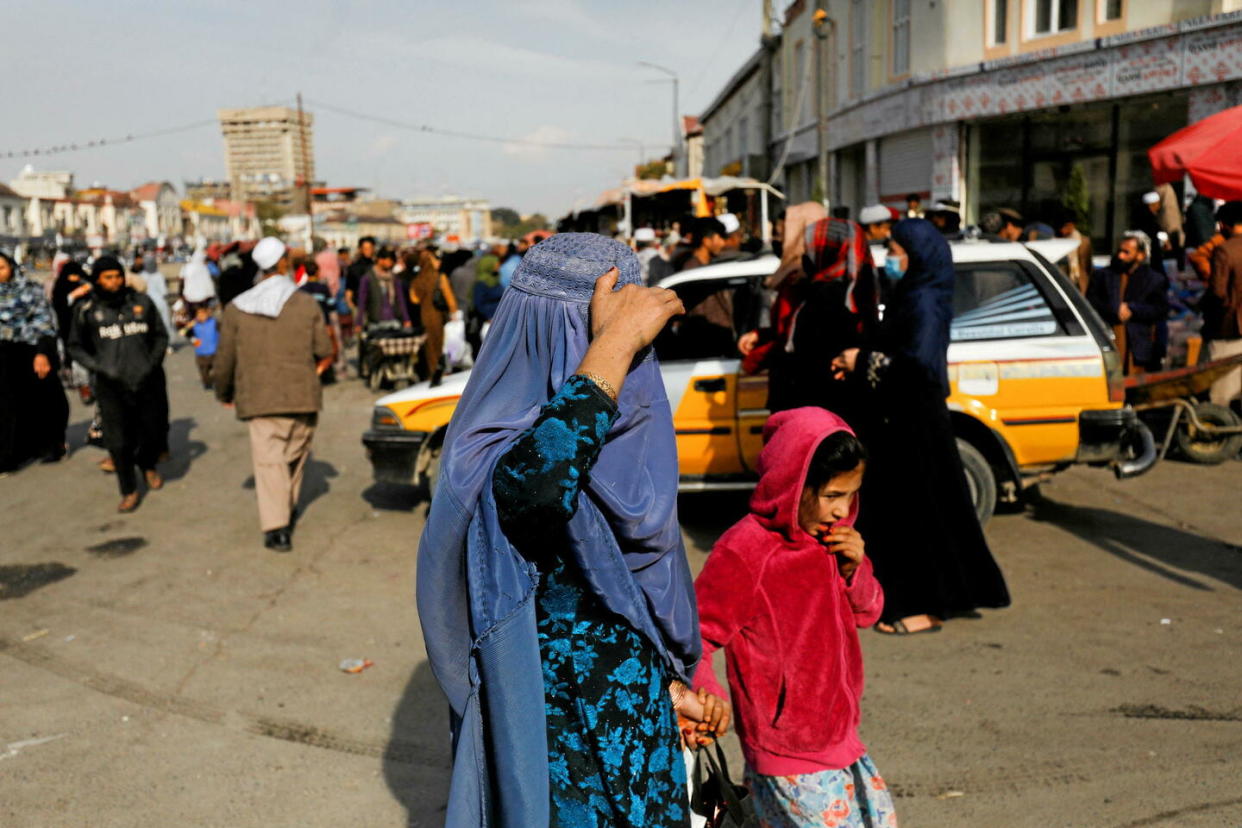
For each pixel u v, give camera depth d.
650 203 20.94
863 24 21.52
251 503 7.95
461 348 12.69
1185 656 4.55
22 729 4.21
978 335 6.04
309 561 6.45
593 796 1.82
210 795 3.67
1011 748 3.79
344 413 11.95
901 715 4.10
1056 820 3.31
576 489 1.69
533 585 1.78
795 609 2.44
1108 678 4.36
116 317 7.58
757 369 5.97
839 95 23.58
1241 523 6.47
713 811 2.22
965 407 5.95
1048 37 15.40
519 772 1.76
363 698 4.47
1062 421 5.96
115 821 3.50
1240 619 4.94
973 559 4.82
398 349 13.41
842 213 11.46
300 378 6.55
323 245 19.91
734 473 6.48
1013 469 5.98
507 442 1.81
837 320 5.11
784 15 28.95
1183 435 8.09
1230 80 12.95
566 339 1.88
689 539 6.59
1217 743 3.76
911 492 4.78
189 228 131.62
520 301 1.92
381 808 3.58
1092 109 15.52
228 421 11.65
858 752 2.49
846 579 2.54
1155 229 10.66
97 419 8.76
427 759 3.93
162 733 4.16
